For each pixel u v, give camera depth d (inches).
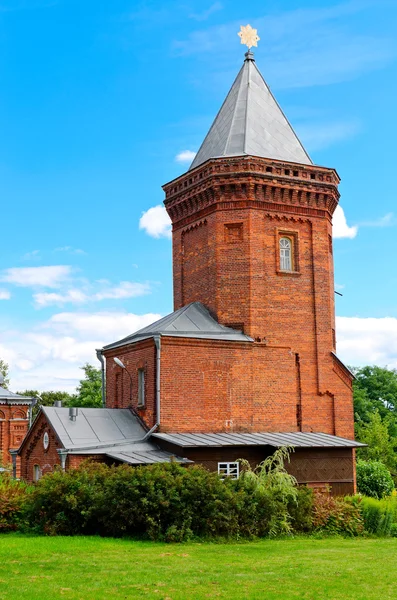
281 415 1336.1
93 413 1273.4
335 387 1397.6
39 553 762.8
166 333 1250.0
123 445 1182.3
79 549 794.8
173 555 778.2
